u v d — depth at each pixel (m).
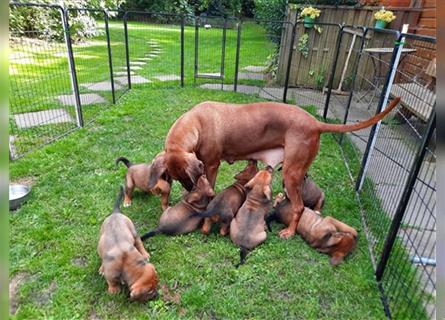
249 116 2.79
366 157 3.44
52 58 5.40
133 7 18.91
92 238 2.66
